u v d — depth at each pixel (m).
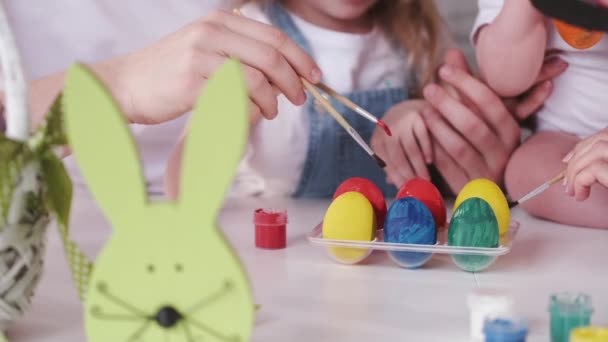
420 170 1.24
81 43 1.37
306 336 0.74
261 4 1.39
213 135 0.64
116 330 0.67
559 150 1.16
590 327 0.68
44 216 0.72
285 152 1.34
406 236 0.89
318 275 0.88
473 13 1.72
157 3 1.39
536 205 1.13
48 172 0.72
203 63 0.94
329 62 1.36
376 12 1.43
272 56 0.94
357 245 0.89
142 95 0.97
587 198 1.05
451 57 1.29
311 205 1.23
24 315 0.76
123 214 0.66
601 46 1.20
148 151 1.37
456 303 0.81
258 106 0.94
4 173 0.69
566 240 1.02
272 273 0.88
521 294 0.83
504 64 1.23
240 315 0.66
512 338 0.68
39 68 1.37
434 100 1.22
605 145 1.00
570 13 0.75
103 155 0.66
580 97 1.22
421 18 1.44
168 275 0.66
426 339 0.74
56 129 0.71
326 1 1.33
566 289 0.84
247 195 1.34
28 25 1.36
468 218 0.89
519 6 1.19
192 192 0.65
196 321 0.66
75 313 0.78
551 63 1.24
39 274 0.73
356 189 0.98
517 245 0.99
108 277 0.67
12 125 0.70
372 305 0.80
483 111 1.23
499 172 1.24
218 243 0.66
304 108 1.33
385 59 1.40
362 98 1.35
